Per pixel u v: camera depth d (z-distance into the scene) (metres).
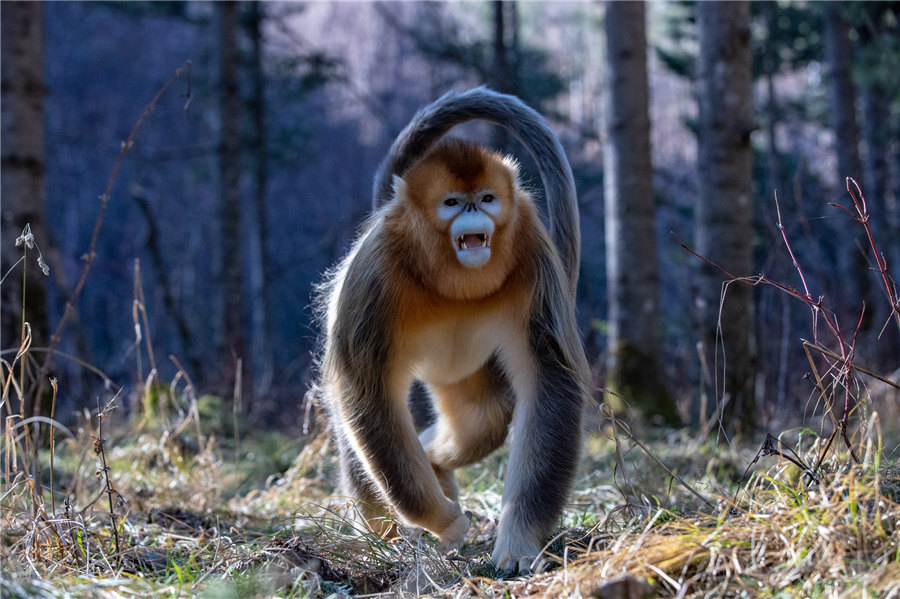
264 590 3.47
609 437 4.54
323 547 4.21
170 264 37.69
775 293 12.91
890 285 4.22
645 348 11.10
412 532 4.66
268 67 24.41
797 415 10.46
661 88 46.34
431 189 4.14
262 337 23.20
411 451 4.38
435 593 3.59
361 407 4.36
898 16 18.67
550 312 4.37
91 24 44.47
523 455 4.28
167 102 42.06
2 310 8.75
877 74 16.61
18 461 5.80
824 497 3.34
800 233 17.94
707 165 9.52
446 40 22.84
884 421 8.62
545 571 3.87
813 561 3.16
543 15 39.75
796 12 23.27
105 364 24.31
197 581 3.47
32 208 9.19
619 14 11.33
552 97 26.20
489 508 5.71
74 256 37.06
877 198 20.70
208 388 13.14
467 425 5.16
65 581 3.40
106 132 41.38
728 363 9.22
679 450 7.30
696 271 9.65
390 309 4.32
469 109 5.72
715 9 9.46
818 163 32.16
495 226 4.13
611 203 11.45
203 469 6.12
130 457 6.90
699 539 3.36
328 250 29.14
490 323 4.42
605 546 3.91
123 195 40.66
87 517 4.90
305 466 6.62
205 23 23.19
